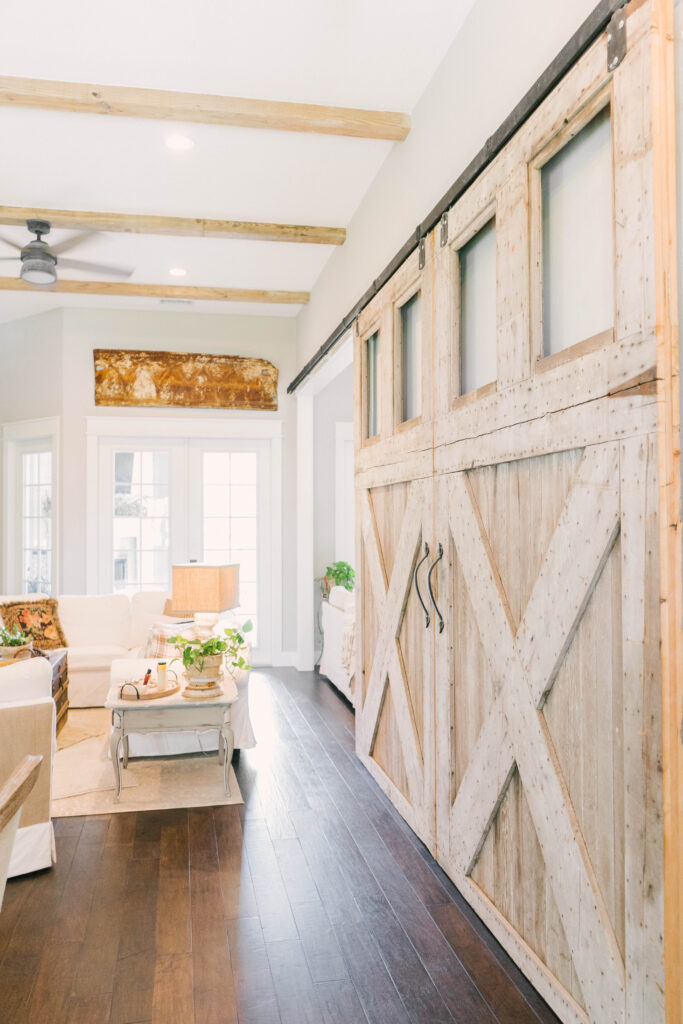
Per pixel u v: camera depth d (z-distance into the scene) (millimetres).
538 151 2109
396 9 2711
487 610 2428
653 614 1576
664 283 1577
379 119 3404
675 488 1562
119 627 6000
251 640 7133
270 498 7121
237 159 3900
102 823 3398
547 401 2043
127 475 6930
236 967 2270
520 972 2240
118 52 2980
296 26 2818
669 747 1542
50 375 6871
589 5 1940
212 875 2877
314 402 7387
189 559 7020
